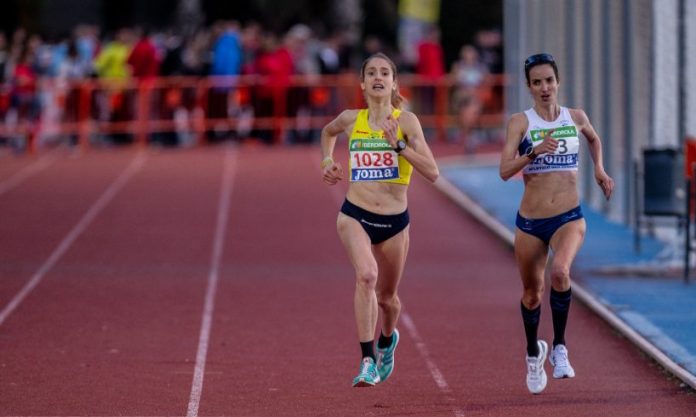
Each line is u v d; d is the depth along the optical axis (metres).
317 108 56.34
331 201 42.16
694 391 19.88
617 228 37.19
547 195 18.45
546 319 25.81
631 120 37.09
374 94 18.02
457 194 43.06
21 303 27.45
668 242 34.00
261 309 27.11
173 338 24.20
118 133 56.03
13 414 18.58
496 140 59.91
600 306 26.27
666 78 35.03
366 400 19.53
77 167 49.59
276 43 60.59
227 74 55.38
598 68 41.56
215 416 18.58
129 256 33.47
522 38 48.28
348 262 32.91
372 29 80.69
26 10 76.56
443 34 71.00
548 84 18.33
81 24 83.25
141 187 44.59
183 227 37.72
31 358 22.39
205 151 54.34
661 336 23.39
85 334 24.48
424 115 58.56
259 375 21.22
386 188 18.06
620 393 19.89
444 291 29.28
